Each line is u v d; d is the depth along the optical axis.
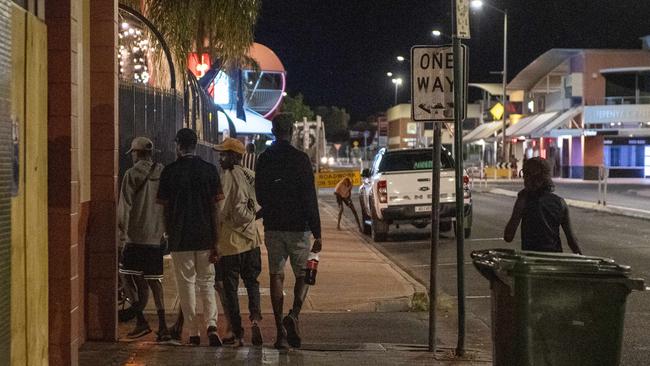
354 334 12.83
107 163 11.07
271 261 11.14
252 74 40.34
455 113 10.58
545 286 7.73
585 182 68.69
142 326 11.91
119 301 13.17
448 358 10.73
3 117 6.86
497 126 95.06
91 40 10.93
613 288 7.64
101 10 10.89
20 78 7.55
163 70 19.61
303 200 10.95
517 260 7.89
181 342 11.54
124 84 15.38
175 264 11.07
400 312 14.86
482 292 17.05
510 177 77.81
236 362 10.29
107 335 11.27
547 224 9.90
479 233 28.80
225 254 11.23
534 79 86.44
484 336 12.95
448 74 10.88
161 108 16.98
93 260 11.15
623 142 72.62
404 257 23.36
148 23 16.97
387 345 11.71
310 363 10.34
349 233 29.14
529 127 79.56
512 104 93.19
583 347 7.72
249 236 11.30
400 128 120.44
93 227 11.11
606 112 70.44
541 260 7.89
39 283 8.26
